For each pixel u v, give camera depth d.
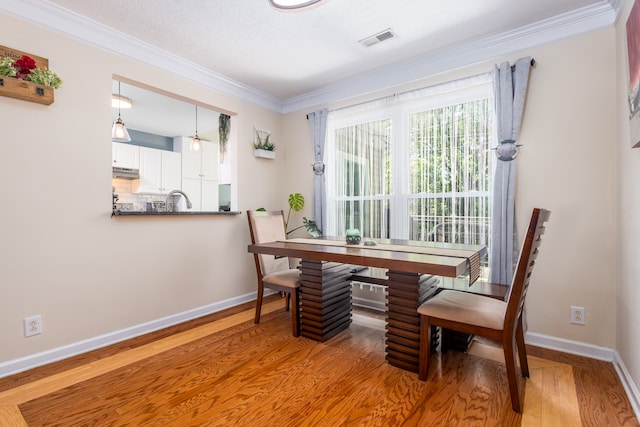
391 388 1.82
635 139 1.59
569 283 2.29
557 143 2.33
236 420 1.55
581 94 2.25
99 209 2.41
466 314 1.75
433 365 2.09
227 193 6.14
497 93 2.50
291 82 3.47
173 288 2.90
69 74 2.25
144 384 1.87
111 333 2.47
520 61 2.41
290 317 3.06
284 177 4.10
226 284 3.38
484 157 2.68
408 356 2.01
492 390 1.79
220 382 1.89
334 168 3.66
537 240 1.67
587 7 2.16
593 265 2.21
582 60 2.24
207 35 2.52
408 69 3.04
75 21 2.25
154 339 2.54
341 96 3.56
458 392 1.77
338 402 1.69
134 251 2.63
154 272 2.76
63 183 2.23
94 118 2.38
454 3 2.13
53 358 2.16
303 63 3.02
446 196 2.88
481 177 2.70
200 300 3.12
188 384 1.87
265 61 2.97
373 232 3.34
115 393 1.78
